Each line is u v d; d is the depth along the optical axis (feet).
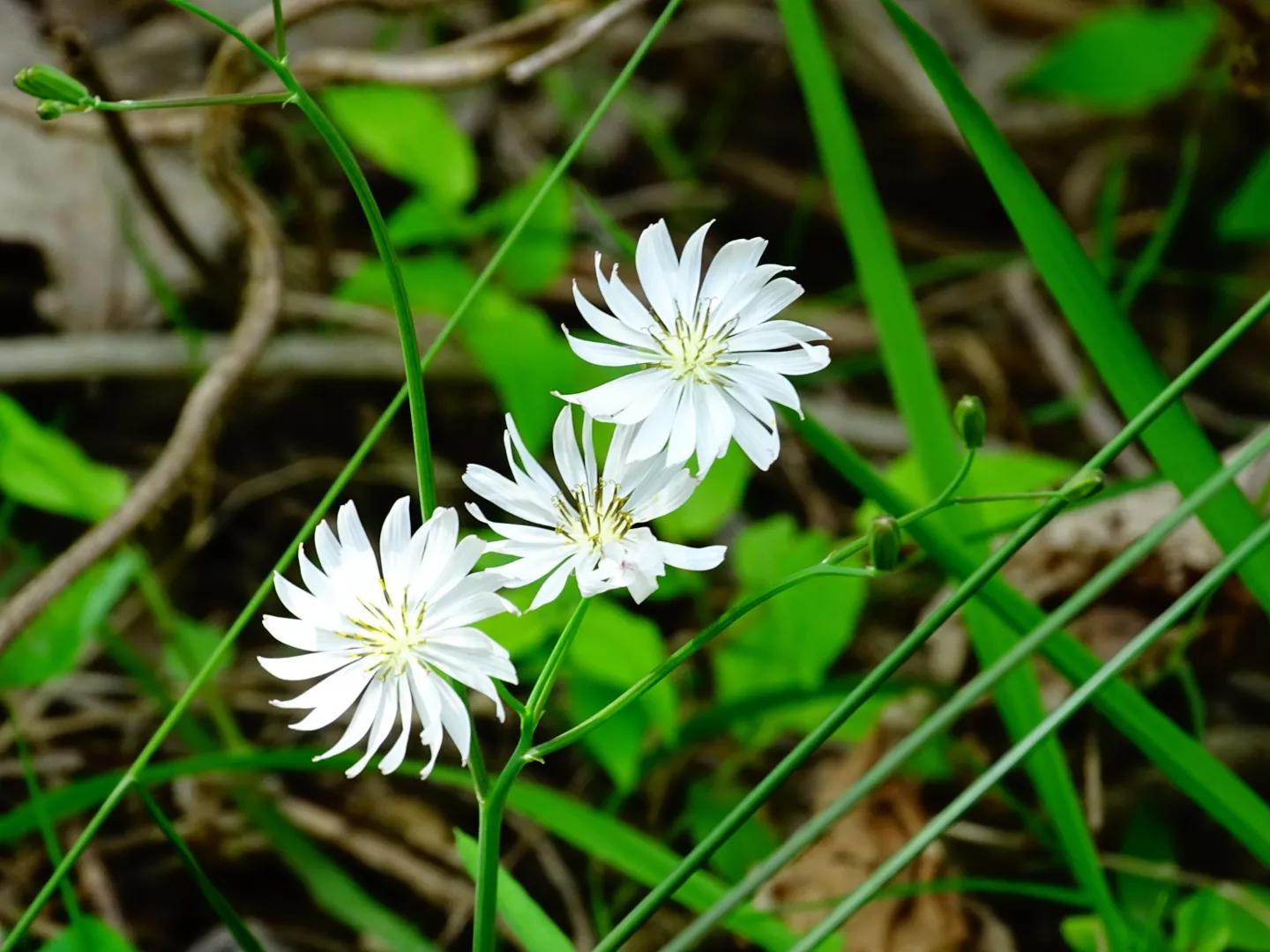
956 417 0.96
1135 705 1.16
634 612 1.69
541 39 1.53
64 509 1.40
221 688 1.57
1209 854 1.43
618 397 0.98
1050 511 0.98
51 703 1.56
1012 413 2.03
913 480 1.44
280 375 1.77
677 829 1.41
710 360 0.98
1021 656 0.99
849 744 1.54
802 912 1.35
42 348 1.72
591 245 2.09
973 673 1.56
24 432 1.38
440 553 0.97
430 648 0.96
